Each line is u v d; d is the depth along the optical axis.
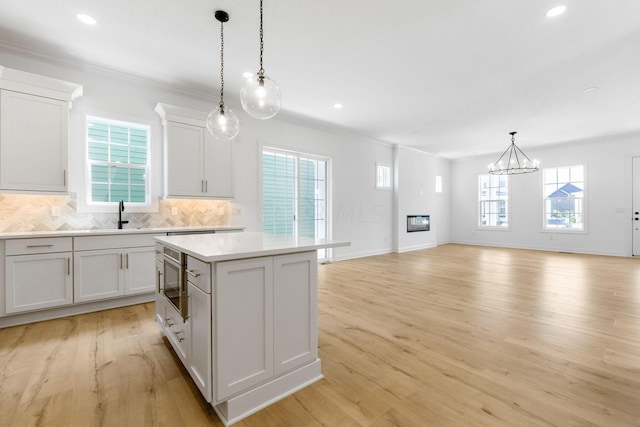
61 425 1.45
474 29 2.67
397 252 7.26
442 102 4.46
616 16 2.46
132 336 2.49
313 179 5.80
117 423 1.47
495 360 2.08
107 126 3.60
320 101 4.44
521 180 8.05
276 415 1.54
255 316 1.60
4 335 2.49
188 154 3.86
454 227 9.45
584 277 4.55
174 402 1.64
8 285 2.61
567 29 2.65
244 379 1.56
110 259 3.09
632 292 3.74
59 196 3.27
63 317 2.91
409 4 2.36
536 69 3.41
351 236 6.39
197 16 2.52
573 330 2.57
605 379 1.83
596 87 3.88
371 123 5.52
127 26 2.66
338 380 1.85
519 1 2.30
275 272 1.68
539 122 5.43
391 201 7.31
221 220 4.45
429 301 3.42
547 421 1.46
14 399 1.64
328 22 2.59
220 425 1.47
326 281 4.38
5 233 2.85
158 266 2.44
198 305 1.61
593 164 6.92
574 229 7.19
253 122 4.82
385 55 3.13
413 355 2.16
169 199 3.96
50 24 2.63
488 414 1.53
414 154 7.80
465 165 9.19
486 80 3.70
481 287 4.02
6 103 2.76
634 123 5.47
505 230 8.34
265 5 2.37
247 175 4.72
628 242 6.49
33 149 2.88
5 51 2.95
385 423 1.47
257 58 3.21
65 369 1.97
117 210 3.62
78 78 3.35
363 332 2.57
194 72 3.54
